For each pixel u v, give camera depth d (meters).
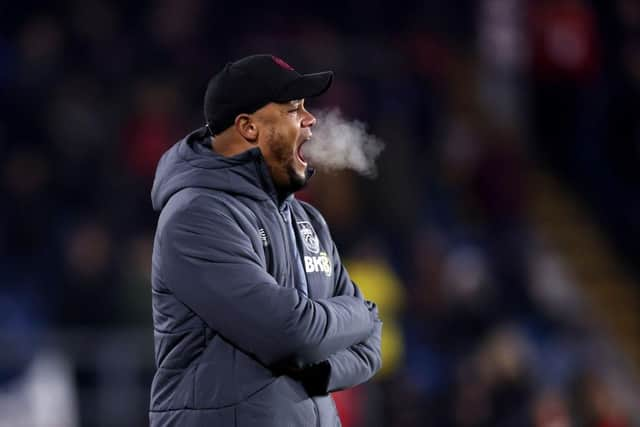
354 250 35.09
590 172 45.88
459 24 50.91
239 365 11.11
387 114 43.38
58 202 34.47
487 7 49.88
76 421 28.86
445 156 43.91
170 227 11.28
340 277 12.61
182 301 11.20
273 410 11.06
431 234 40.34
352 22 46.06
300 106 11.80
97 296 30.56
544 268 42.88
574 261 44.38
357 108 41.56
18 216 33.78
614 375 40.91
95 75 37.41
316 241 12.20
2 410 28.06
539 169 46.75
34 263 33.47
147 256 31.36
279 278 11.55
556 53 44.69
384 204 38.75
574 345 38.94
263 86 11.59
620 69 45.00
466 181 43.50
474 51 50.47
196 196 11.34
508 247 41.19
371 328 11.88
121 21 39.38
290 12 44.38
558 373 37.34
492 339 33.34
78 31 38.03
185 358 11.30
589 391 31.88
